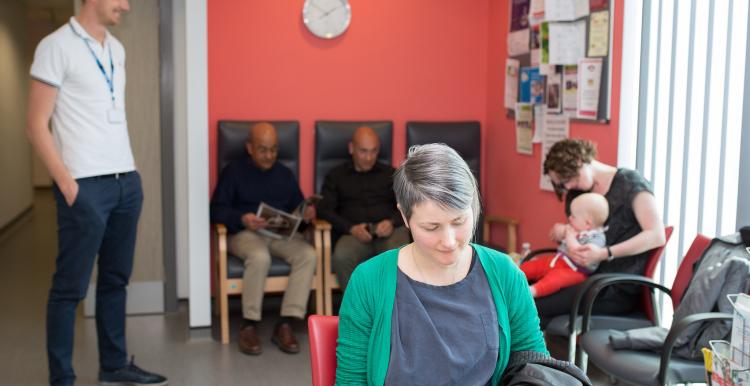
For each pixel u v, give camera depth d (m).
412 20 5.36
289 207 4.89
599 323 3.29
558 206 4.53
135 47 4.85
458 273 1.88
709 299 2.67
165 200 5.01
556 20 4.23
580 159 3.48
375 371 1.79
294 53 5.21
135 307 5.05
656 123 3.72
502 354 1.86
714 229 3.31
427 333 1.81
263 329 4.75
